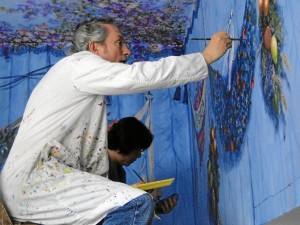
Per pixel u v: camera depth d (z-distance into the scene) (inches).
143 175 171.9
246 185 100.6
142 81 76.2
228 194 118.3
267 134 84.7
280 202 79.0
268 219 85.9
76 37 86.6
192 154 172.4
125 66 77.6
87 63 78.7
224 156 121.2
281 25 75.9
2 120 169.2
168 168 174.2
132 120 117.5
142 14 166.6
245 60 98.6
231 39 82.3
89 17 166.6
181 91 182.1
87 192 75.9
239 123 104.7
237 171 108.0
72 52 88.0
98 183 76.7
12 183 78.6
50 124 78.6
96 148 82.5
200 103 155.3
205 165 148.6
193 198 171.8
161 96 180.4
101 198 75.4
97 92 78.4
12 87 172.7
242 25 101.0
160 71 76.7
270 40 81.7
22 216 78.8
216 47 79.4
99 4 159.8
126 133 114.6
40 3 158.4
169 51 183.8
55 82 80.3
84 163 82.0
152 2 159.5
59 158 79.1
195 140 165.6
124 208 74.3
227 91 115.8
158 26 173.9
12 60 174.7
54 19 166.7
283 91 75.6
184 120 179.3
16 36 173.9
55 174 77.2
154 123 177.6
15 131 169.0
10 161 79.8
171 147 176.2
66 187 76.3
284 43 74.7
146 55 182.4
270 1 81.6
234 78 108.3
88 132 81.3
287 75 73.5
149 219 75.2
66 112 79.2
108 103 176.2
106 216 75.0
